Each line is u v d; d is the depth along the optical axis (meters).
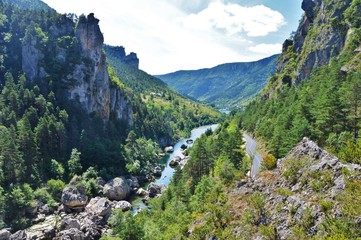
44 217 80.19
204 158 85.62
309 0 170.00
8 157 86.00
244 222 31.70
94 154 117.12
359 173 26.50
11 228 72.38
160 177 127.50
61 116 119.25
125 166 121.81
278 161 38.88
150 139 169.88
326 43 132.12
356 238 21.58
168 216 60.88
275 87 162.62
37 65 134.75
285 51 185.12
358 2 126.06
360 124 53.34
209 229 34.84
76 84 136.62
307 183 30.12
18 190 79.81
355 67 83.88
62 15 156.38
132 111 184.38
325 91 71.25
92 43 148.50
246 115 156.25
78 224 75.88
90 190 97.25
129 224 54.34
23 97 114.19
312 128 59.31
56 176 100.06
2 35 142.62
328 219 24.23
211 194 45.59
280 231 27.67
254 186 36.91
